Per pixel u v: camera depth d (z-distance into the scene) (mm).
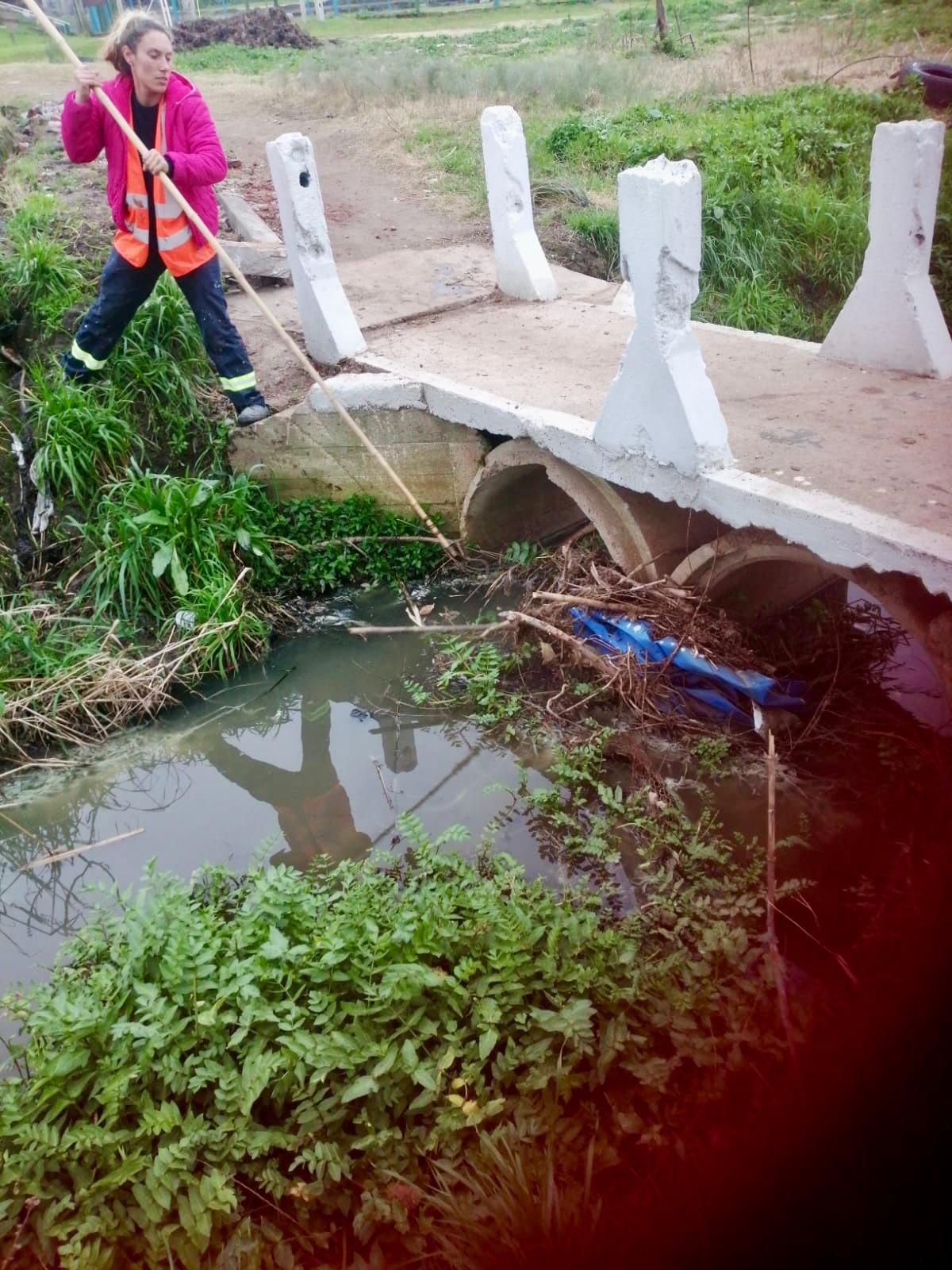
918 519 3883
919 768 4449
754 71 12125
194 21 19562
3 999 3518
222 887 4133
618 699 5039
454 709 5293
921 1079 3029
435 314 7156
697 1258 2670
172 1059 3078
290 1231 2920
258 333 7098
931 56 11578
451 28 19891
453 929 3373
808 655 5109
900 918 3645
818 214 8750
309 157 6188
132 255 5566
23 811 4879
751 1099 3033
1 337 6809
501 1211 2752
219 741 5297
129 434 6270
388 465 5984
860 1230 2688
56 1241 2865
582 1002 3139
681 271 4184
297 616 6199
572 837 4215
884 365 5312
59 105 11523
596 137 10414
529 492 6469
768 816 4051
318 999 3195
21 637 5488
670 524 5203
